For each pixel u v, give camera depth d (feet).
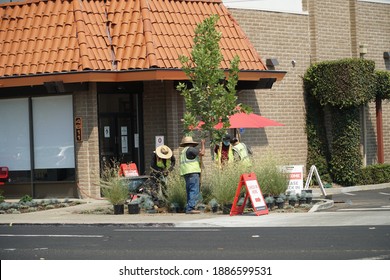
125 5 99.45
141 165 102.06
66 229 67.67
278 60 114.42
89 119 96.94
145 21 97.25
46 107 99.76
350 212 73.20
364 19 126.52
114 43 96.99
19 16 100.58
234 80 82.12
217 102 80.94
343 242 51.55
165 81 100.17
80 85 96.17
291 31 116.26
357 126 117.08
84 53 94.12
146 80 95.76
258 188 74.18
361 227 60.54
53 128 99.45
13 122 101.40
